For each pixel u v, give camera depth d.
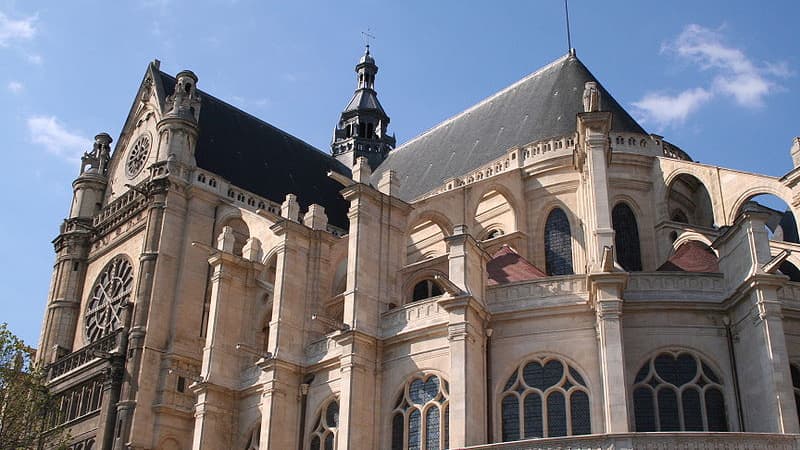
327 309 47.44
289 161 72.62
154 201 58.00
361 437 37.81
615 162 52.59
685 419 34.34
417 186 66.56
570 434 34.28
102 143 70.94
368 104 92.38
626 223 52.00
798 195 42.91
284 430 42.19
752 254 34.72
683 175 51.66
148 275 55.34
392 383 38.91
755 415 33.50
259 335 49.84
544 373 35.75
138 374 52.12
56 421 55.50
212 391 46.06
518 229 52.34
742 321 35.00
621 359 33.88
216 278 49.50
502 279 41.78
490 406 35.88
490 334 37.00
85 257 65.12
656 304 35.97
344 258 50.69
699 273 36.78
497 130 63.62
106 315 60.22
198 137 65.06
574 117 57.38
